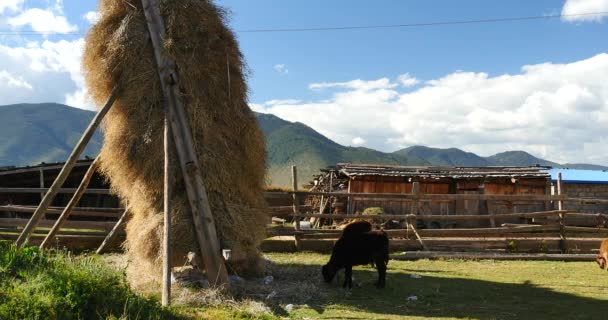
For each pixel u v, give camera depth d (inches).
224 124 313.0
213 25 319.6
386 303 278.2
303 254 455.5
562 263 446.6
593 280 362.3
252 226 312.7
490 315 255.9
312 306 264.4
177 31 306.3
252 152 324.5
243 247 305.3
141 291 272.2
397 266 411.2
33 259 214.5
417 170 832.9
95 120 297.4
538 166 868.6
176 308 237.3
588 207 898.1
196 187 289.4
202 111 301.3
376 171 797.9
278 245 469.7
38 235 456.4
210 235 286.4
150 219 294.4
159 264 286.5
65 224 448.1
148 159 299.7
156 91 305.6
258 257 330.0
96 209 456.1
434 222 766.5
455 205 775.1
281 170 7795.3
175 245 287.6
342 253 316.2
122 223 396.8
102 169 331.0
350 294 297.9
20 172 740.7
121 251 425.7
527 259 459.2
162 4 310.8
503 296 303.6
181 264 293.7
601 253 417.1
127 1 319.3
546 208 776.3
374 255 315.6
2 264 201.9
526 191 797.9
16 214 734.5
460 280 355.6
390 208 770.2
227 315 231.5
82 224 448.5
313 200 861.8
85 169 793.6
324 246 470.0
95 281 199.5
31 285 186.4
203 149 301.6
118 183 321.4
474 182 791.1
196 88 302.8
